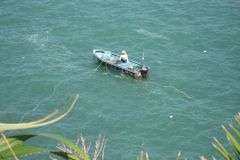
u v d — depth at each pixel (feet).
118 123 198.90
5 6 312.50
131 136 190.29
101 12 304.91
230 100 219.41
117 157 175.01
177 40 273.75
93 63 249.75
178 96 223.10
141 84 232.12
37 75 235.20
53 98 219.61
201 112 209.87
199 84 232.12
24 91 223.10
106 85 231.91
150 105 215.10
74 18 297.33
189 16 303.07
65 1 319.06
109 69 244.63
